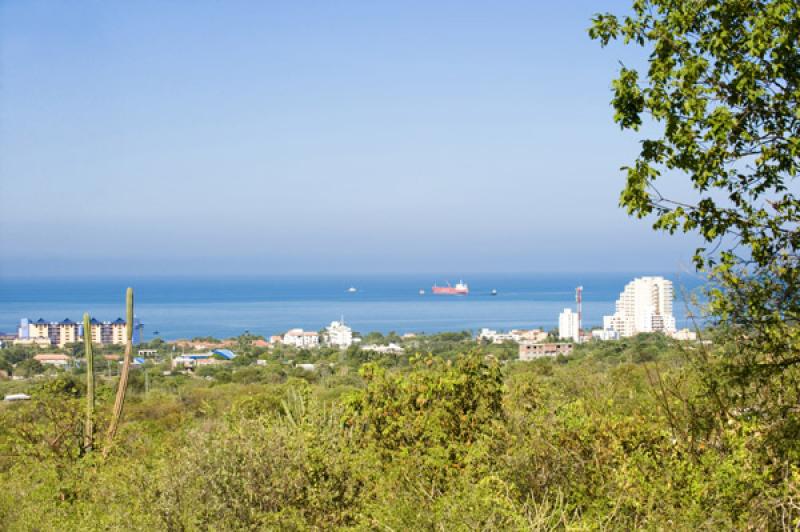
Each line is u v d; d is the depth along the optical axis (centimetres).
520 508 528
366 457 739
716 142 599
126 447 1047
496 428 679
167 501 657
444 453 693
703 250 634
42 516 824
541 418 671
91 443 1059
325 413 839
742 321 624
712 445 641
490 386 777
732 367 627
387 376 825
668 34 622
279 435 716
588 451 634
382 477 695
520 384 782
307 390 880
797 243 609
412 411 780
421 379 798
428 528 536
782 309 611
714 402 648
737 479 550
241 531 629
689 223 618
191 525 638
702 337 663
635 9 639
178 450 719
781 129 610
